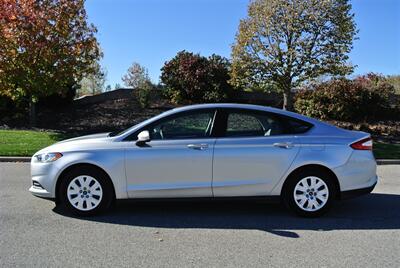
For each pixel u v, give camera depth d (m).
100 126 19.19
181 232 5.84
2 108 20.23
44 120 20.00
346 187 6.59
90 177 6.51
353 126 19.05
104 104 22.25
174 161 6.43
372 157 6.74
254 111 6.71
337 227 6.15
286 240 5.56
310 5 16.28
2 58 16.89
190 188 6.46
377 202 7.68
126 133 6.60
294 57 16.69
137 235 5.70
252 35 16.75
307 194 6.59
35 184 6.67
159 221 6.34
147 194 6.48
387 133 18.67
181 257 4.93
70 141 6.84
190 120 6.64
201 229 5.98
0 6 16.47
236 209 7.04
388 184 9.51
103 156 6.45
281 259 4.90
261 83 17.44
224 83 21.80
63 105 21.67
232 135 6.57
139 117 20.42
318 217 6.62
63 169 6.48
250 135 6.59
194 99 22.09
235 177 6.50
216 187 6.48
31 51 16.77
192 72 21.78
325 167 6.56
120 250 5.13
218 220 6.42
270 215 6.71
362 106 20.27
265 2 16.73
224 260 4.86
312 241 5.53
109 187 6.52
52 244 5.30
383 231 5.99
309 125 6.73
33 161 6.71
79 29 17.73
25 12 16.58
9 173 10.30
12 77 17.08
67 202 6.51
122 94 23.20
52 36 17.17
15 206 7.09
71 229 5.91
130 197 6.50
